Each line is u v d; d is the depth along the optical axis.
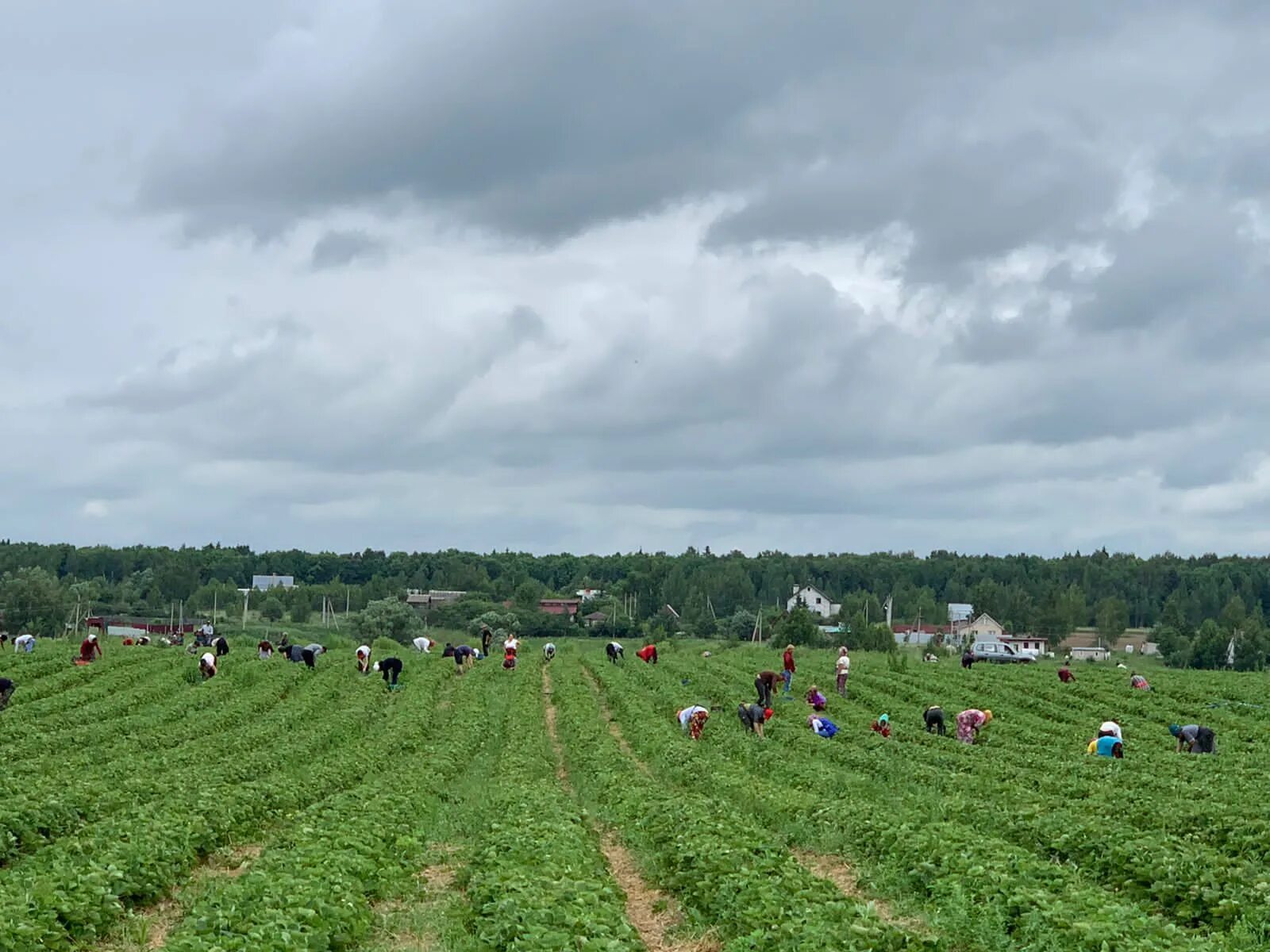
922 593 172.50
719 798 27.16
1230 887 16.61
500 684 59.12
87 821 23.19
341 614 162.62
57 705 44.09
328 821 22.41
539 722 44.22
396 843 21.38
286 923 14.39
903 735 37.88
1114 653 138.88
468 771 33.88
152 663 58.94
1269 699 49.84
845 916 15.01
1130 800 24.44
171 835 20.20
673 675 60.81
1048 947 14.38
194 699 46.84
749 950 14.27
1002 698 50.12
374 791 26.58
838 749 34.50
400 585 184.00
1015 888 16.48
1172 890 17.00
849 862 20.81
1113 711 46.81
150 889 17.91
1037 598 175.75
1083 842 19.89
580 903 15.71
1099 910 15.05
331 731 38.59
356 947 15.63
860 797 26.77
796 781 29.91
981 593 159.50
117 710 43.91
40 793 24.14
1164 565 194.50
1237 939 14.87
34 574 119.19
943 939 14.70
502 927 14.77
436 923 16.91
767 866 17.81
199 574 188.88
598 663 68.50
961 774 29.27
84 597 147.88
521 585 156.25
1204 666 105.19
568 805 25.38
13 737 36.56
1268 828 20.25
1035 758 32.53
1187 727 35.75
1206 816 21.78
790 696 50.41
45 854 18.89
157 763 31.36
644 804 24.86
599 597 175.25
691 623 141.50
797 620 100.62
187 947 13.52
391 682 55.72
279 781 27.48
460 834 24.42
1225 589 171.88
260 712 45.91
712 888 17.36
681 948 16.00
